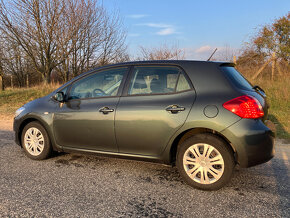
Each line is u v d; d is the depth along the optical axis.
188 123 2.99
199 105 2.98
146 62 3.52
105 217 2.46
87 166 3.86
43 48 15.76
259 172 3.61
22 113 4.20
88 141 3.66
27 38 15.27
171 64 3.34
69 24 14.74
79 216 2.47
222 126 2.84
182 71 3.24
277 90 8.87
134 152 3.38
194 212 2.56
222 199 2.83
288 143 5.09
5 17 14.66
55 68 17.38
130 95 3.44
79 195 2.91
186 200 2.81
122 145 3.42
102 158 4.23
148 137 3.23
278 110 7.50
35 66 17.23
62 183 3.24
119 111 3.39
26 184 3.20
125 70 3.62
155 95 3.29
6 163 3.96
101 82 3.73
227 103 2.88
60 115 3.85
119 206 2.68
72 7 14.82
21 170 3.67
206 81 3.09
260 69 10.48
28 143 4.18
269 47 11.29
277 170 3.68
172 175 3.53
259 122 2.87
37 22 14.78
